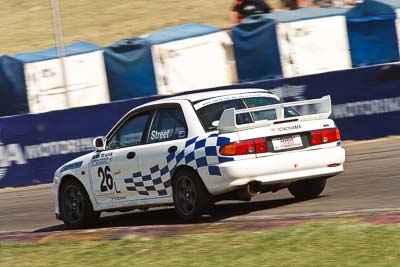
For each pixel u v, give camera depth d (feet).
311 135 75.66
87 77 182.70
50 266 60.34
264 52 183.42
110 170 81.30
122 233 70.85
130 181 79.66
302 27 182.70
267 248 57.06
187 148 74.64
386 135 135.74
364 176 97.91
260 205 83.82
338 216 67.67
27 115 135.23
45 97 178.70
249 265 52.80
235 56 185.98
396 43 187.11
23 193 125.39
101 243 66.54
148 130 79.20
